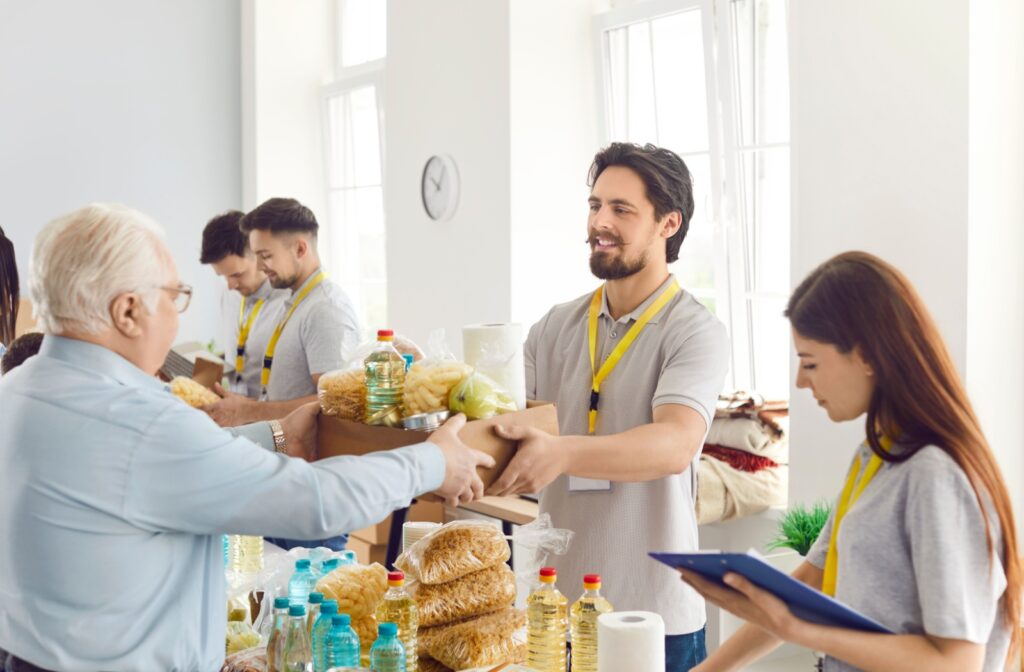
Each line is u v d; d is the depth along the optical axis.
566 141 4.61
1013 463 3.00
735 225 4.12
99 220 1.67
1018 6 2.94
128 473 1.59
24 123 6.06
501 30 4.48
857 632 1.53
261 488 1.63
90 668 1.61
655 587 2.36
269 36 6.48
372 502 1.73
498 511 4.31
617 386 2.41
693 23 4.20
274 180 6.55
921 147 2.98
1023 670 1.89
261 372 4.04
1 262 3.16
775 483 3.49
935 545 1.49
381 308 6.34
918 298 1.60
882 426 1.60
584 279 4.70
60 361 1.67
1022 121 2.98
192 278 6.55
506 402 2.06
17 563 1.62
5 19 5.98
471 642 2.04
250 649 2.12
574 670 2.06
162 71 6.41
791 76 3.35
